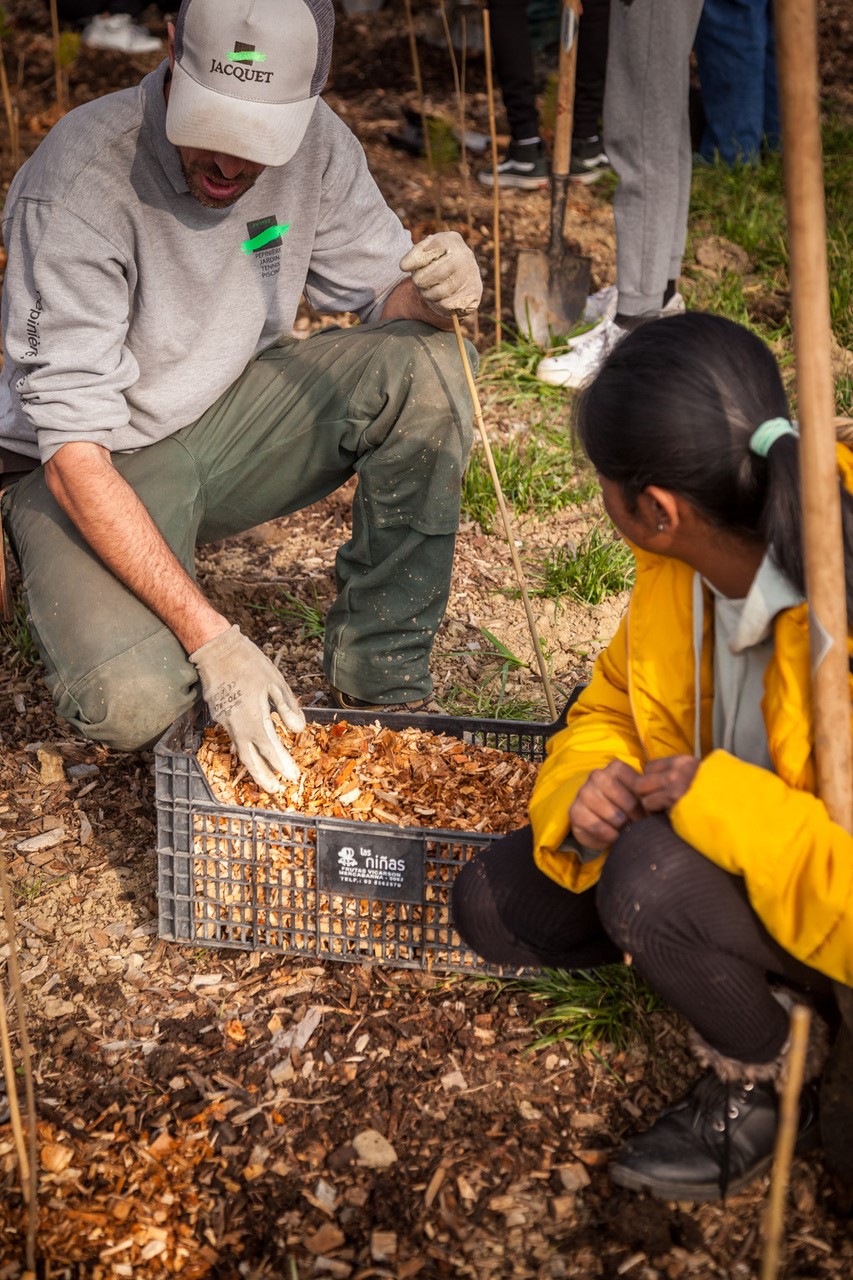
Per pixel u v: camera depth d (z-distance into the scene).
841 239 5.34
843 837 1.69
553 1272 1.96
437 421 2.80
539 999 2.43
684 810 1.75
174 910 2.54
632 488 1.78
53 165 2.57
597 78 6.03
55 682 2.66
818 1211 2.01
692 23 4.14
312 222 2.88
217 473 2.99
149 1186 2.11
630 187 4.36
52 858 2.81
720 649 1.88
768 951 1.86
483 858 2.15
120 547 2.55
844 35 7.82
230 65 2.35
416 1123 2.21
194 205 2.66
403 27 7.73
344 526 4.04
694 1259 1.96
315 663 3.43
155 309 2.72
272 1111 2.24
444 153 5.15
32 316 2.60
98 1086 2.29
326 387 2.88
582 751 2.04
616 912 1.84
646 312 4.51
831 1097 1.94
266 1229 2.04
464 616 3.61
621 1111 2.21
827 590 1.61
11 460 2.90
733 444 1.70
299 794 2.49
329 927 2.50
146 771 3.08
